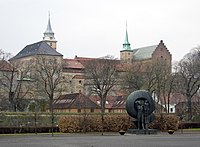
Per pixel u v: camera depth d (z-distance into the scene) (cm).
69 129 6231
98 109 11656
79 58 18162
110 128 6506
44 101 11719
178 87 10000
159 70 10912
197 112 9088
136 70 11512
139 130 5747
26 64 12744
